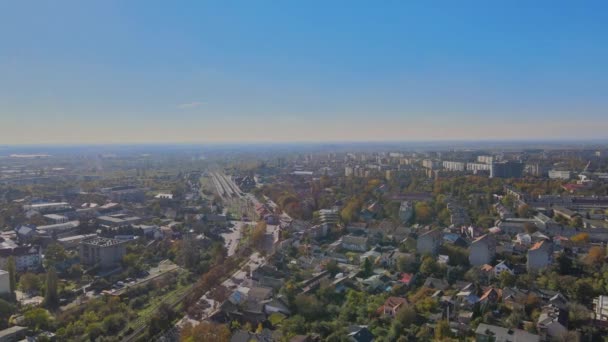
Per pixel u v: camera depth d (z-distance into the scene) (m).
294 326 186.25
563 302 198.75
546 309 189.50
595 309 194.75
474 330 178.00
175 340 187.50
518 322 181.75
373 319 193.00
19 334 188.00
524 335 166.75
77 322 199.88
